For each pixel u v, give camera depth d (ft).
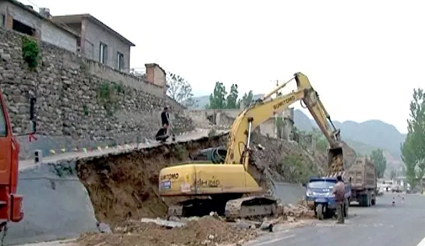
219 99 260.62
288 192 132.77
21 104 70.95
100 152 79.00
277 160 144.25
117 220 72.90
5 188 33.65
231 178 75.72
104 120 92.73
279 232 66.44
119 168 78.48
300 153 170.81
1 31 68.59
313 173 164.86
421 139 290.35
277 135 178.40
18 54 71.15
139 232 59.47
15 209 33.96
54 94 78.64
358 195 129.90
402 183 418.72
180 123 129.59
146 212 80.33
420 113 292.61
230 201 74.18
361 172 128.47
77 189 65.16
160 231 58.75
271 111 87.40
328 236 61.52
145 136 109.09
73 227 59.26
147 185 83.71
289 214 90.74
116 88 97.45
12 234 50.52
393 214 99.25
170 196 73.87
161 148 92.48
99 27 126.93
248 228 66.85
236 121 82.99
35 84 73.92
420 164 294.05
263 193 88.07
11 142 34.24
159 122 117.70
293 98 91.66
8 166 33.88
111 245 50.60
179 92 207.92
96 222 63.72
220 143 116.67
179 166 73.67
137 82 107.45
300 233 65.16
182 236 56.39
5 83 68.69
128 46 146.00
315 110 96.02
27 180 57.72
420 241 55.77
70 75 83.25
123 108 100.17
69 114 82.33
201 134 122.93
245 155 81.76
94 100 89.86
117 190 76.43
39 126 73.92
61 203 60.39
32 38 73.87
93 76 89.97
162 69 124.36
